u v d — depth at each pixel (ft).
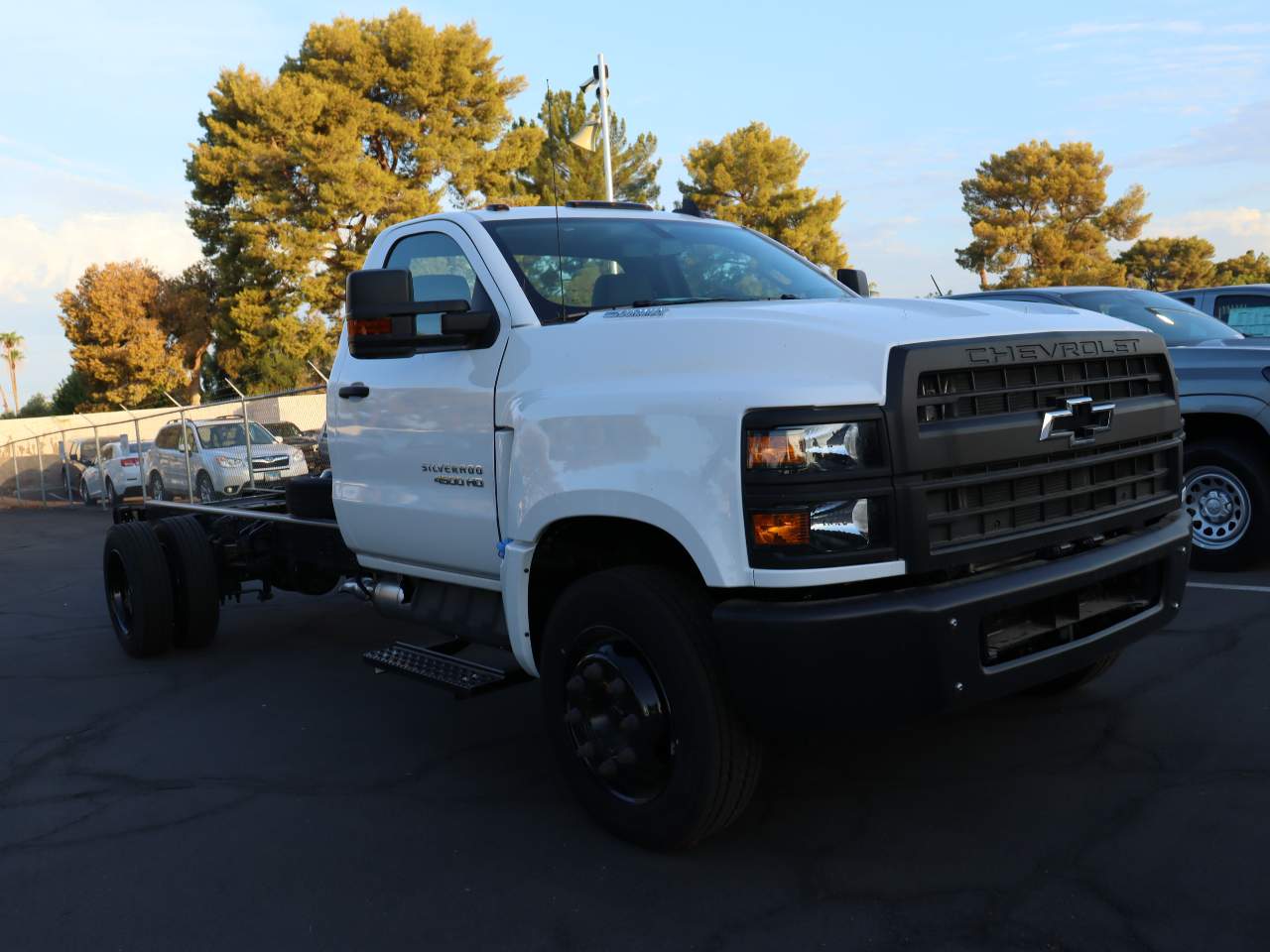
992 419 10.49
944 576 10.39
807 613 9.83
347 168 140.36
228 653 22.52
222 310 164.04
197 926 10.65
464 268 14.29
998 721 14.75
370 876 11.53
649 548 11.99
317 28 147.64
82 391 207.31
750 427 10.00
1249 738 13.60
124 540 21.71
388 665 14.79
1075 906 9.90
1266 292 30.60
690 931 9.98
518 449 12.37
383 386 15.16
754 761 10.82
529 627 12.77
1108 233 222.89
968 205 225.15
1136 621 11.94
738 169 178.50
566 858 11.64
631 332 11.75
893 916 9.97
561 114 118.83
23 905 11.27
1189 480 23.44
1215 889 10.03
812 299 13.33
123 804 14.03
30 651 24.07
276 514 20.17
